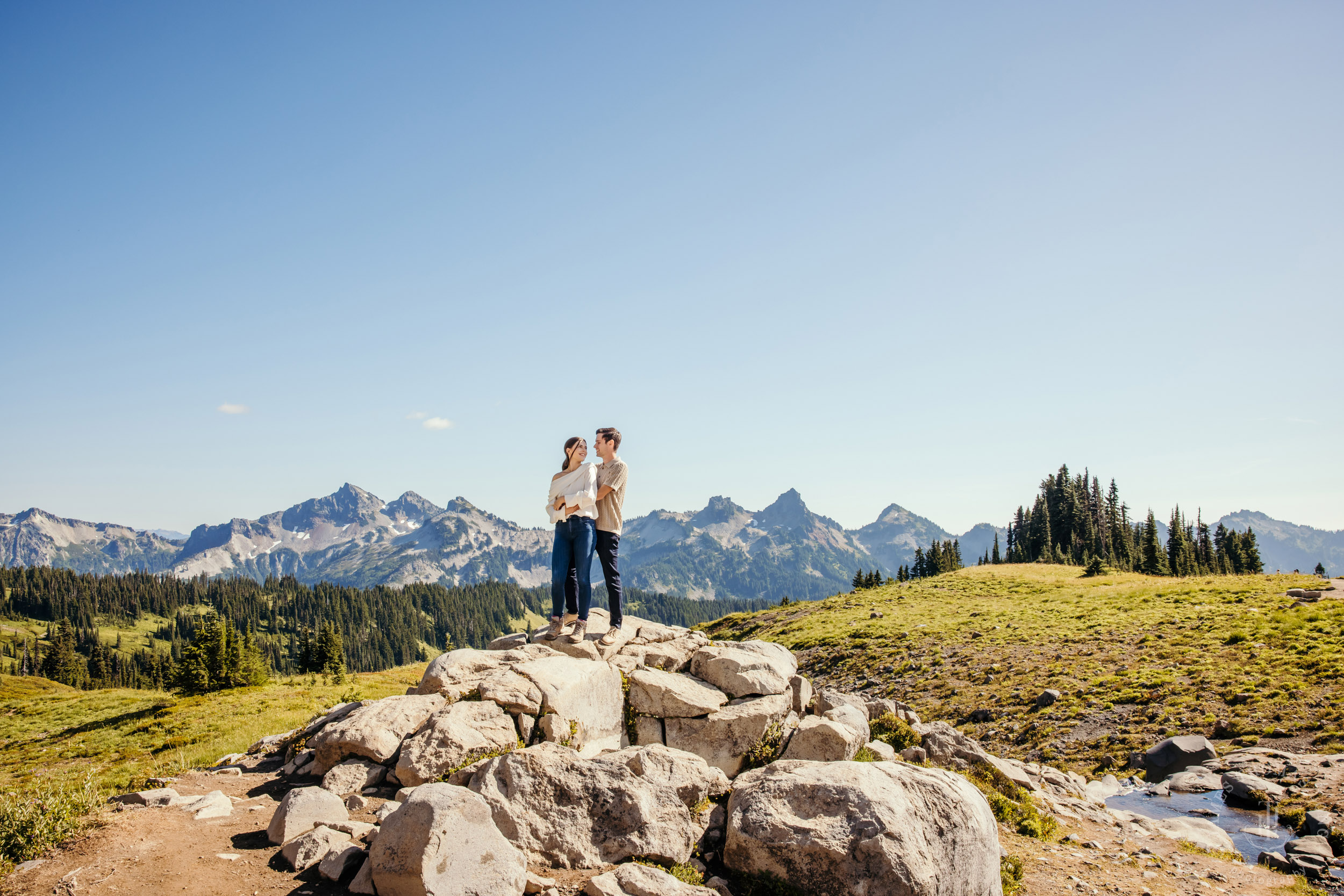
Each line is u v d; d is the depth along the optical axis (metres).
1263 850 16.19
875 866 7.14
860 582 141.62
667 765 8.75
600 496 12.00
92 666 163.50
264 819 8.11
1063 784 19.47
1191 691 33.62
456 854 6.26
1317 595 48.53
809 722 10.85
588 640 11.53
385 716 9.41
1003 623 58.22
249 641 96.38
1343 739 25.36
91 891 6.09
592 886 6.68
